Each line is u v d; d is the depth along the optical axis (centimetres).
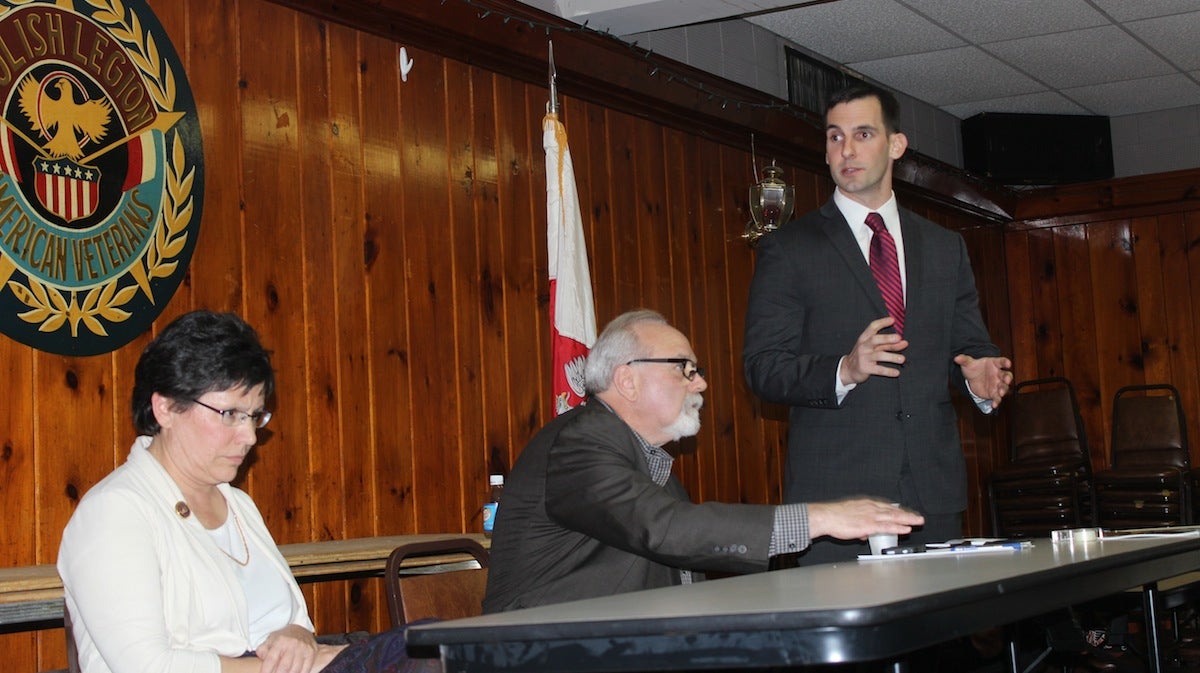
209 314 213
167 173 322
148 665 183
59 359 295
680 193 528
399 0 383
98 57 308
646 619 122
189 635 200
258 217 347
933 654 305
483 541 329
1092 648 327
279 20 360
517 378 430
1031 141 764
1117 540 214
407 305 391
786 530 182
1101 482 691
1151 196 776
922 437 274
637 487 192
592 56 462
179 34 330
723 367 543
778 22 581
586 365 225
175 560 201
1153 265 786
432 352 398
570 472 199
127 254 311
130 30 317
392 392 382
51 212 294
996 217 802
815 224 289
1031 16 588
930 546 207
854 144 281
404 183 395
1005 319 823
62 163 297
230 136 342
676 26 506
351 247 374
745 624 119
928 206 737
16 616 233
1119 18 596
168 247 321
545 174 454
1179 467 688
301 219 359
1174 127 775
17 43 290
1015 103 745
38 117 293
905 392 275
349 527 362
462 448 405
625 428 210
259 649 204
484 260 423
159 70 323
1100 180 784
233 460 211
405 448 384
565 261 406
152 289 317
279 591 226
